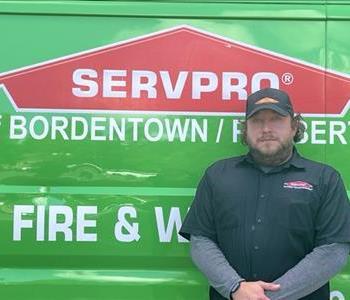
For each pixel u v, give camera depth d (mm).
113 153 1641
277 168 1486
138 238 1627
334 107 1649
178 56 1658
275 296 1390
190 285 1626
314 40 1662
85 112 1646
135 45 1658
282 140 1473
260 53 1660
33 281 1616
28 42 1652
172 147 1646
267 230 1445
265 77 1656
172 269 1639
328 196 1452
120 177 1640
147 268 1641
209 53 1660
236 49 1661
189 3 1668
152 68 1655
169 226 1634
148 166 1643
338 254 1423
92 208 1626
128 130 1646
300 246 1454
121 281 1625
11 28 1654
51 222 1623
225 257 1486
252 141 1490
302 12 1665
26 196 1624
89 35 1657
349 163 1642
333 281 1613
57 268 1631
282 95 1492
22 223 1620
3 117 1640
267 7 1668
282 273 1448
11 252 1618
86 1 1666
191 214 1525
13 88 1646
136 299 1625
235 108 1652
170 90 1652
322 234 1439
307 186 1455
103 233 1626
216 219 1496
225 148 1650
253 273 1453
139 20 1662
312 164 1501
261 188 1474
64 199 1626
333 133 1646
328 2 1663
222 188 1489
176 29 1662
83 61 1652
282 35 1663
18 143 1637
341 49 1660
